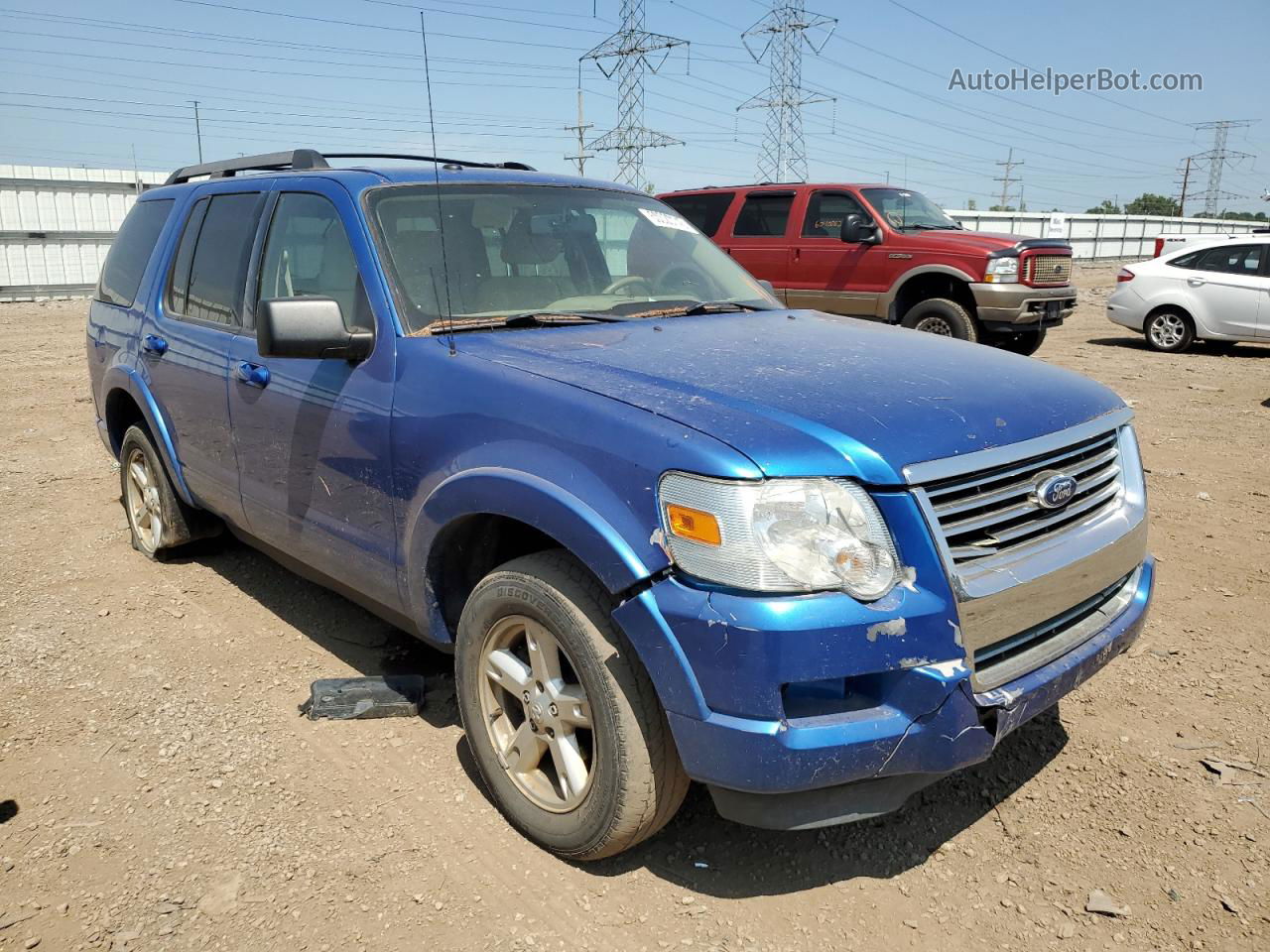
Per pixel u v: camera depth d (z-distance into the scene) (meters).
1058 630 2.58
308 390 3.31
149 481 4.82
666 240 4.06
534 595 2.51
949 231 10.97
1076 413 2.68
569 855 2.61
